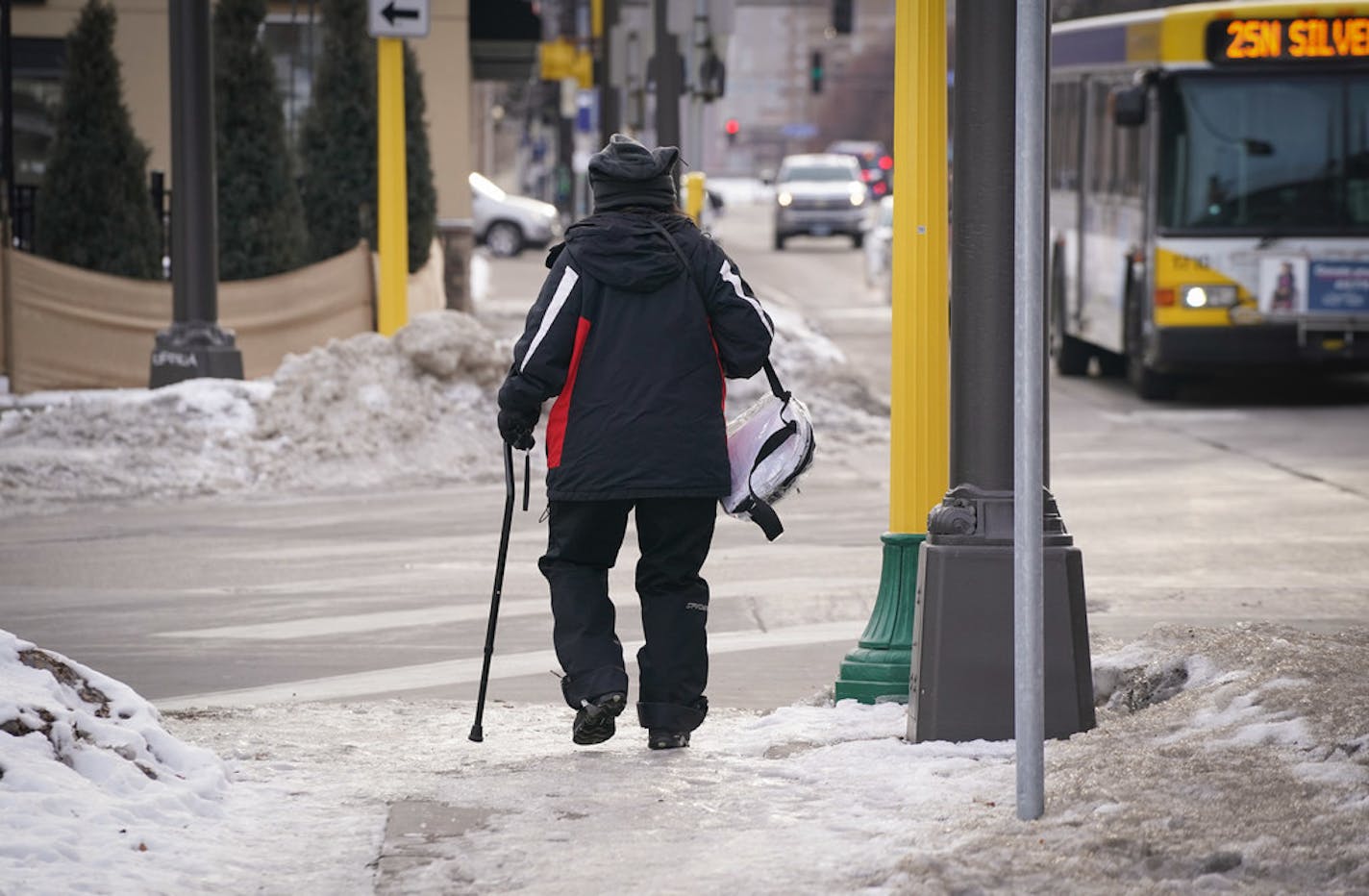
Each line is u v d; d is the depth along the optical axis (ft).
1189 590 123.54
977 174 75.56
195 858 61.77
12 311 209.46
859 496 169.89
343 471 176.76
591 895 57.98
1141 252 241.96
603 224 76.54
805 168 629.10
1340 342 233.35
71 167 229.86
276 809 68.80
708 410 76.43
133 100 322.34
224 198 242.37
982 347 75.82
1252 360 234.58
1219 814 60.75
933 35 83.66
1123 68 255.50
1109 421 226.79
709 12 265.95
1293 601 119.65
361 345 187.32
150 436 176.04
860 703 85.25
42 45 325.83
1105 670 83.97
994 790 66.90
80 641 109.09
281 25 340.80
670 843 63.26
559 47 569.23
